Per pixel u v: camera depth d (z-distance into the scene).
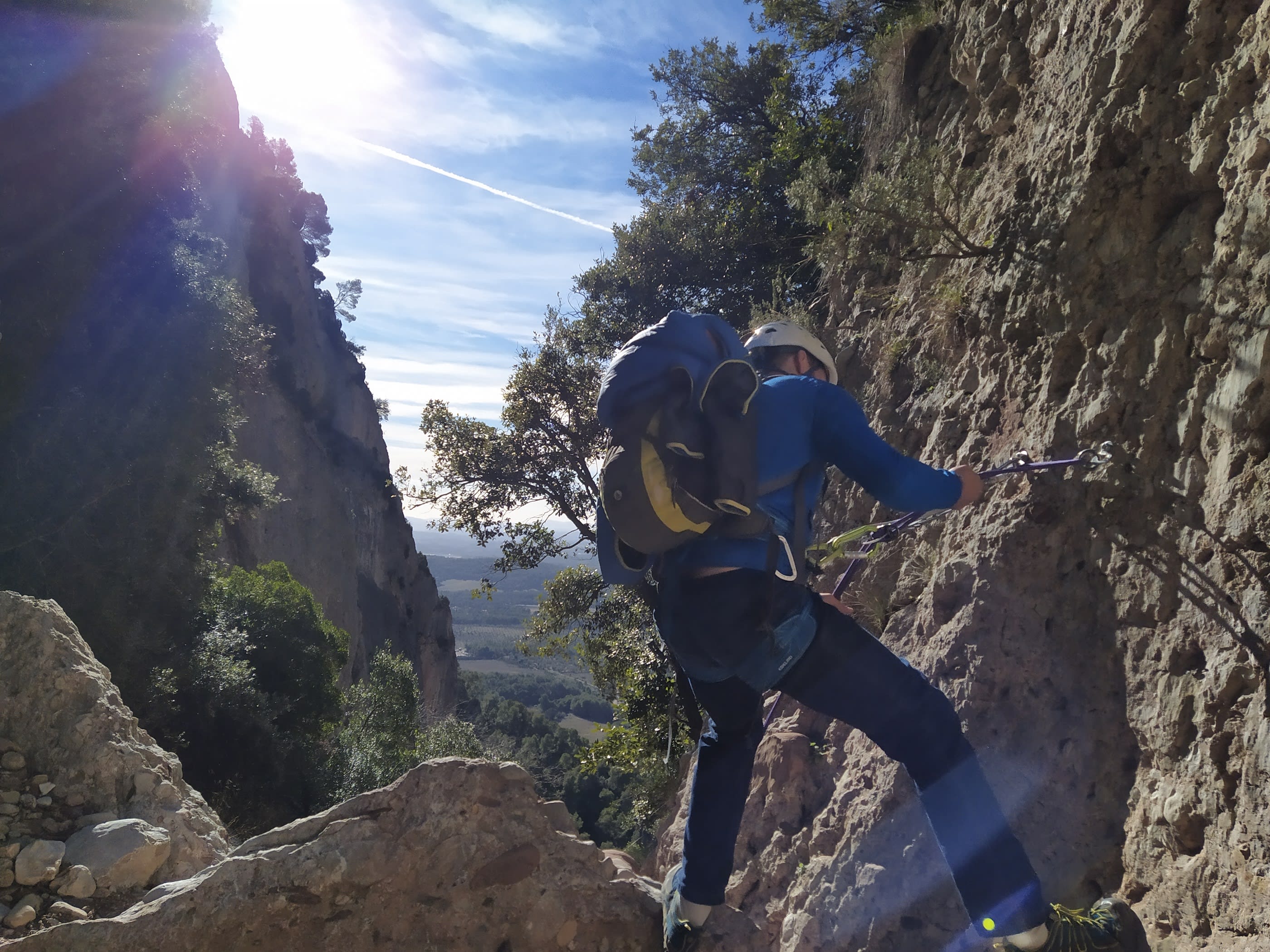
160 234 21.45
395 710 34.59
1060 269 4.08
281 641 27.03
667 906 2.04
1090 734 3.16
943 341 5.97
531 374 20.28
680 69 20.88
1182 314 3.22
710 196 20.34
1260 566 2.61
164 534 19.44
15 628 4.31
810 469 1.85
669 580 1.81
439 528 21.44
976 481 1.93
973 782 1.78
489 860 2.07
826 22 14.48
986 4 6.71
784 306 10.41
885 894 3.10
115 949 1.97
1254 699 2.47
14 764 4.05
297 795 22.17
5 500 16.11
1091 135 4.07
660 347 1.75
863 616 5.45
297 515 53.56
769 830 4.31
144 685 17.11
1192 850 2.58
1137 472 3.21
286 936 2.01
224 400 22.09
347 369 73.69
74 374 18.75
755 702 1.93
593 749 15.01
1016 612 3.52
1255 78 3.17
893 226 5.95
